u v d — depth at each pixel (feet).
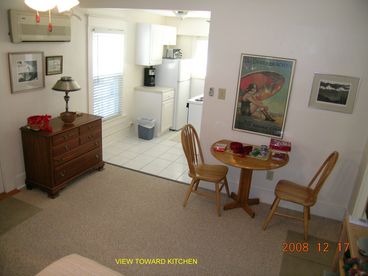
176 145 16.92
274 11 9.71
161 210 10.52
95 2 12.04
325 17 9.23
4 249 8.24
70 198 10.92
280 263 8.36
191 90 20.02
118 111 16.85
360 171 9.70
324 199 10.78
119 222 9.70
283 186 9.97
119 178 12.67
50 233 8.98
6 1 9.68
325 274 7.07
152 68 18.13
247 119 11.05
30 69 10.91
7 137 10.62
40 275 4.37
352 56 9.28
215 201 11.34
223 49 10.66
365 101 9.49
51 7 5.82
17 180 11.27
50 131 10.43
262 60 10.27
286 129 10.64
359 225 6.88
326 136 10.21
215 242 9.06
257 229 9.82
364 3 8.79
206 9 10.50
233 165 9.43
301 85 10.05
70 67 12.77
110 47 14.98
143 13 16.98
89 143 12.14
